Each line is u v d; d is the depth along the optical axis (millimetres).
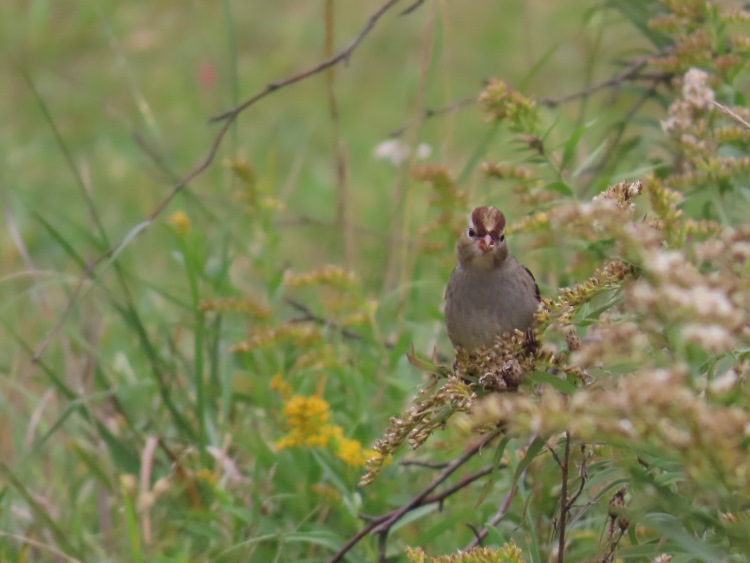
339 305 10695
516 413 4895
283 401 10008
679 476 5746
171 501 9680
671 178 8109
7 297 14375
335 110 11617
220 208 16031
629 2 10195
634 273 5980
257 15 23641
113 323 12078
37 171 18828
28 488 10227
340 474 9125
